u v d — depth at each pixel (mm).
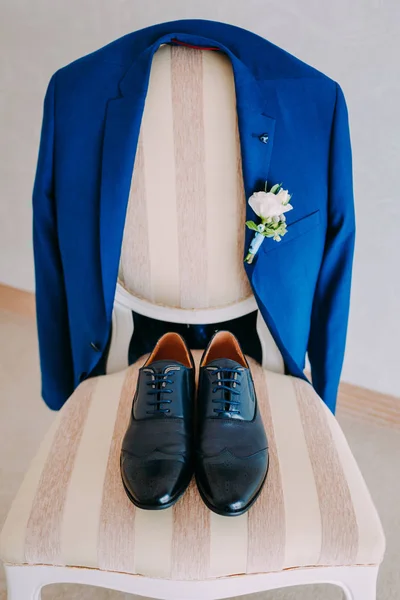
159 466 608
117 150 690
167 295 801
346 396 1337
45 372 946
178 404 669
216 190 734
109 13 1024
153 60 693
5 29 1150
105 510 612
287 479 641
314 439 692
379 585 959
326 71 932
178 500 621
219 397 672
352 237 809
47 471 651
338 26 880
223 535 595
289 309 793
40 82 1192
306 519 606
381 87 907
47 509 615
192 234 755
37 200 764
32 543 601
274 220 695
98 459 661
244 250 742
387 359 1237
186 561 590
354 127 966
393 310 1158
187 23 723
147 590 635
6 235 1547
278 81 716
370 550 598
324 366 902
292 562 602
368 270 1126
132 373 797
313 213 762
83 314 796
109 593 956
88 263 758
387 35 854
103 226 714
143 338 938
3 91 1252
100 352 794
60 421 720
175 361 707
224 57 701
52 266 831
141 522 602
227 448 630
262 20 925
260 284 741
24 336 1579
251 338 935
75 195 734
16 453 1195
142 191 731
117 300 800
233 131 710
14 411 1314
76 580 640
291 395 761
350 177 776
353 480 653
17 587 637
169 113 700
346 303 853
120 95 697
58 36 1104
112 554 597
